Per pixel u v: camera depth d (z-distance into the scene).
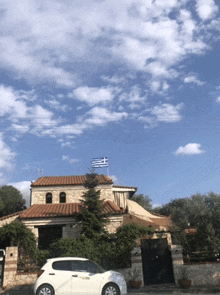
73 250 16.28
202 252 17.64
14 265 16.48
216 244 17.84
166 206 42.41
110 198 27.92
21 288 15.55
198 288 15.47
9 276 16.19
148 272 16.94
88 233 19.66
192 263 16.77
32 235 19.33
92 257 16.17
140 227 18.69
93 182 22.12
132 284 15.84
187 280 15.60
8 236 18.61
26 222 21.83
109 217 22.17
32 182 28.66
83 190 28.58
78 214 20.78
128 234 17.81
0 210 41.84
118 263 16.84
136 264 16.70
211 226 19.25
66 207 25.20
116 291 11.98
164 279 16.81
